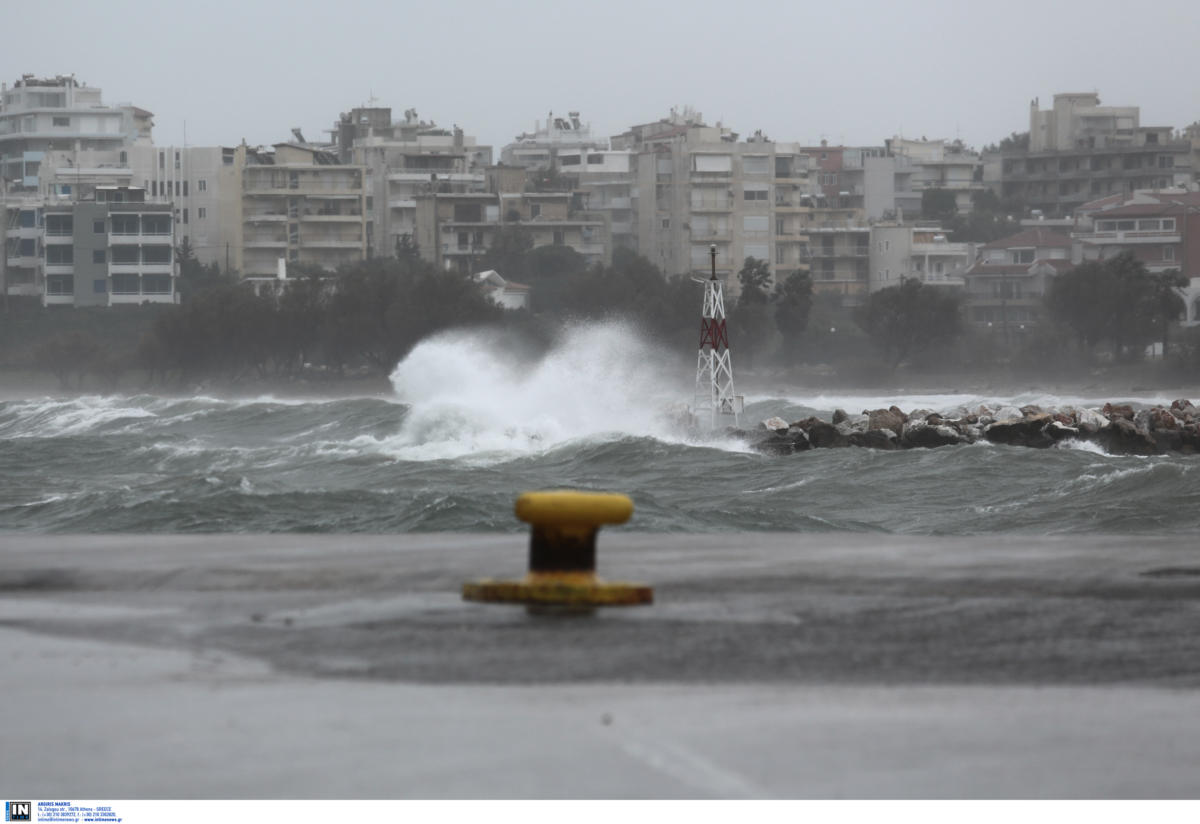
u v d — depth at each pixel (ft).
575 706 30.58
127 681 32.60
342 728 28.66
